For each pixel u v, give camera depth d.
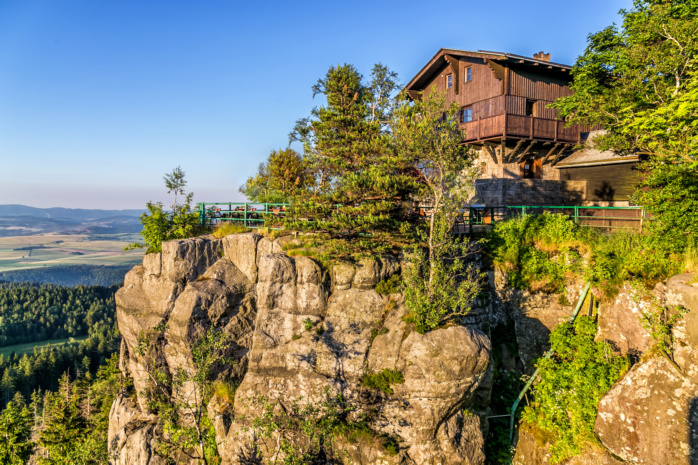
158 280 18.38
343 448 14.15
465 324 16.08
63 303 170.50
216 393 17.14
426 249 16.31
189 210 21.67
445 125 14.88
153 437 17.48
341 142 20.12
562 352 14.62
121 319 18.88
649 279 13.39
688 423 10.55
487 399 15.39
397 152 17.50
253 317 18.31
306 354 15.51
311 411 13.80
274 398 15.42
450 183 15.36
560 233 16.70
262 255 17.02
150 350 17.70
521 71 23.48
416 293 14.32
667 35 15.61
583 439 12.76
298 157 26.69
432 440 13.72
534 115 24.27
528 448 14.09
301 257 16.67
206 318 17.20
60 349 111.56
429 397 13.62
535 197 25.20
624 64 18.45
